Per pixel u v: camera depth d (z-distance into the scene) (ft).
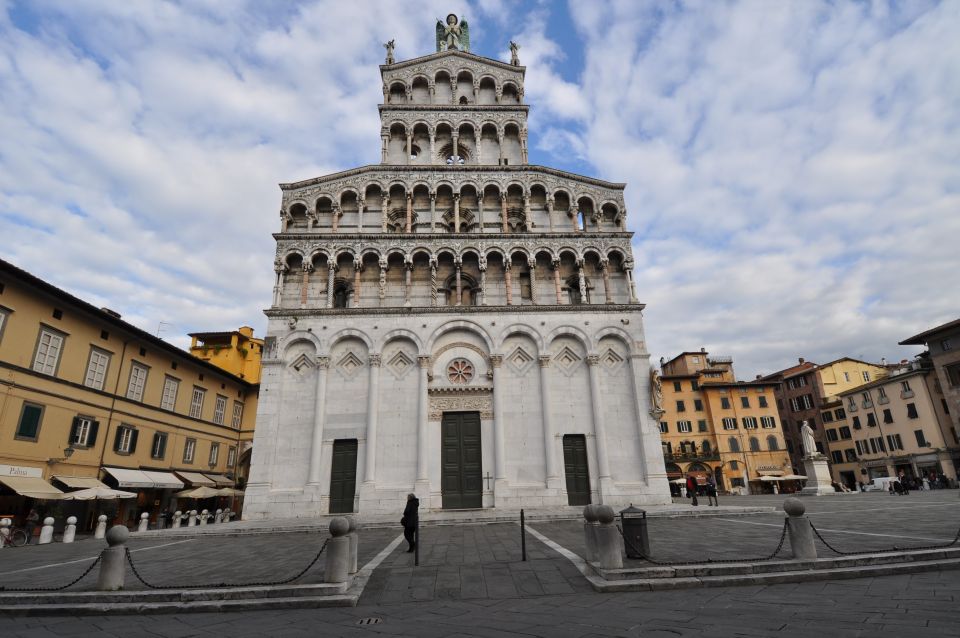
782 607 31.50
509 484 105.29
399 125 137.18
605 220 130.62
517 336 115.44
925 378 212.64
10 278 96.17
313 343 111.34
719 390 256.73
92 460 115.34
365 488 101.76
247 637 30.04
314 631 30.91
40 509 103.19
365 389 109.50
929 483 194.39
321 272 120.37
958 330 184.65
